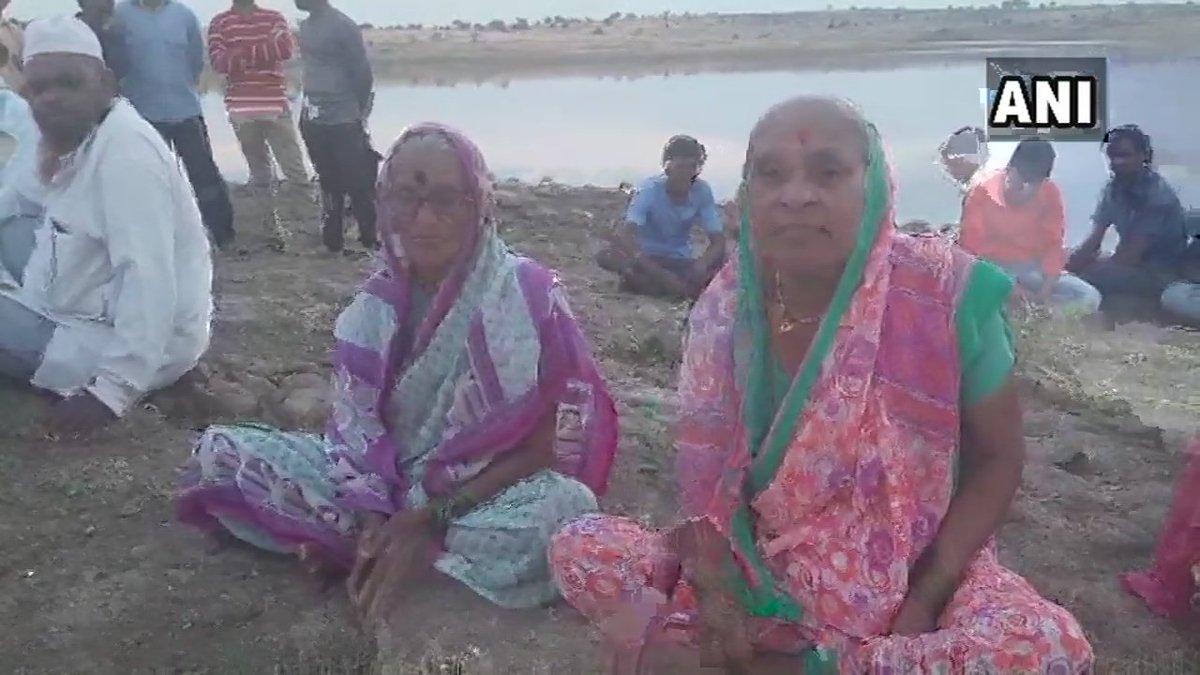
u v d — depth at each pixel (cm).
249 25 984
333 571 334
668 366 560
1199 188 888
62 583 334
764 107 274
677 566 269
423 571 318
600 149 1288
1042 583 335
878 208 239
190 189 464
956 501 252
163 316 439
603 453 332
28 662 296
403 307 321
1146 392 533
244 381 504
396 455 327
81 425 430
